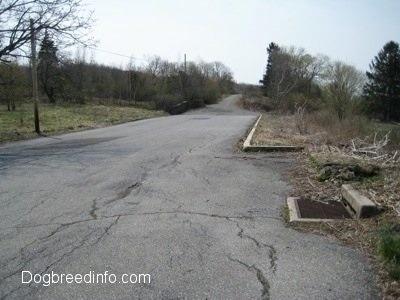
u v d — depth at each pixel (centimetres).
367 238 390
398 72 5469
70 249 382
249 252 371
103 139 1314
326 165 660
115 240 403
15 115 2627
